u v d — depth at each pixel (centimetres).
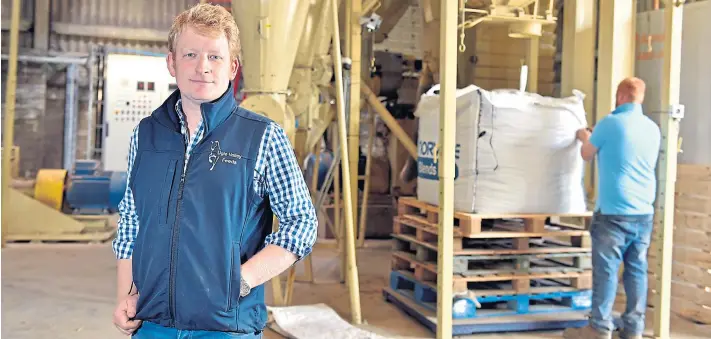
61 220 841
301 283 604
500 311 452
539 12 617
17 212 825
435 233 457
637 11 659
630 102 411
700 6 505
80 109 1268
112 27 1258
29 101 1234
